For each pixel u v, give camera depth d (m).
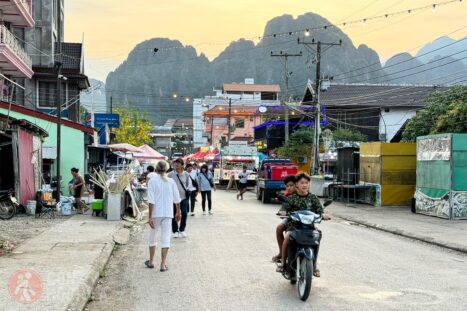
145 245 13.38
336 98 53.00
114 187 19.03
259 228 16.72
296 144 44.06
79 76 40.38
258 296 8.02
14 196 19.72
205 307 7.39
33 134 22.22
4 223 16.66
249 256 11.55
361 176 27.78
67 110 40.53
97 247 11.91
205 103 95.88
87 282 8.40
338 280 9.17
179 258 11.34
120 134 71.94
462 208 19.89
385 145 25.45
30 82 40.09
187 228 16.70
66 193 30.00
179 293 8.22
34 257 10.54
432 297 8.02
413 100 51.50
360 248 13.04
